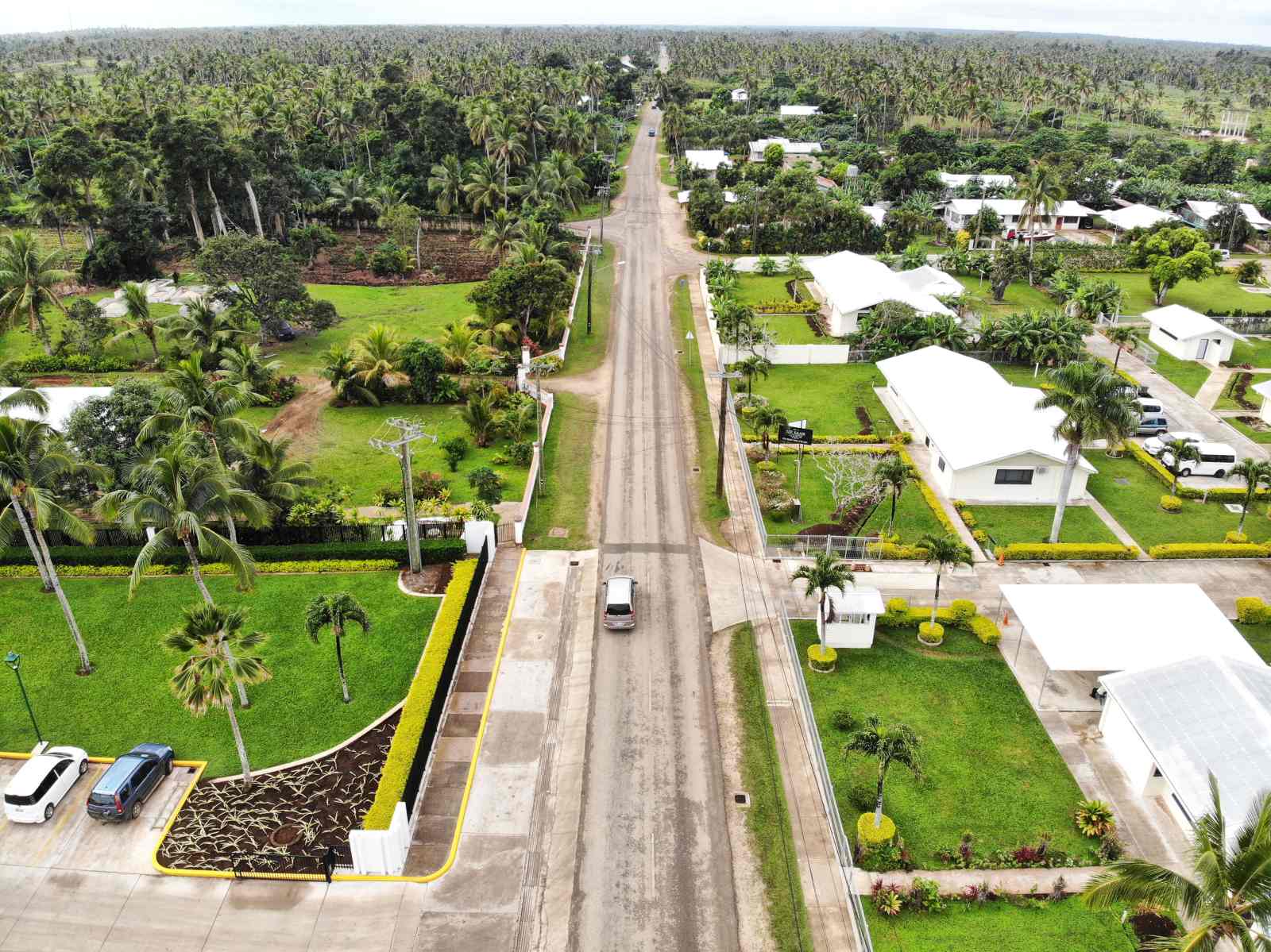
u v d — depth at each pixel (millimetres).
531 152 137750
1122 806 32781
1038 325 75625
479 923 28562
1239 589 46125
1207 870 21297
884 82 192750
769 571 48188
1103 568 48156
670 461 60594
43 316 87125
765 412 57562
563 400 70062
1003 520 52969
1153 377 74812
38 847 31281
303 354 78312
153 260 96125
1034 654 41250
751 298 96438
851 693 38844
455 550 48031
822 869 30641
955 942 27719
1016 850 30562
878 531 51656
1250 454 60562
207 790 33688
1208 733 31609
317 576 47062
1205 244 102125
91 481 48094
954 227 122812
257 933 28156
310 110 145125
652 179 155875
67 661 40375
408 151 128500
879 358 77500
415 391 68500
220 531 48875
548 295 75812
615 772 34750
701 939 28047
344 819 32469
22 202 132500
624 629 42969
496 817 32594
